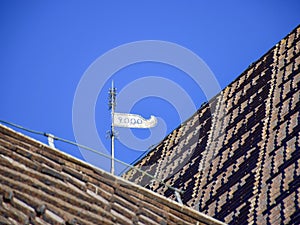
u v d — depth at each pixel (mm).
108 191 25297
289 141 39344
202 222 27031
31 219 21250
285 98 43812
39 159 24578
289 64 47281
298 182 35344
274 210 34844
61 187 23688
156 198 26641
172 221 26172
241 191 38906
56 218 22188
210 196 41312
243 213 36781
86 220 22969
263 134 42375
